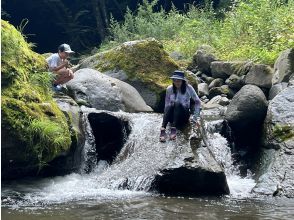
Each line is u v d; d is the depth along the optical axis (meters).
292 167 6.18
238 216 4.59
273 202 5.31
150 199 5.30
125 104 8.95
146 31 17.84
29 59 6.51
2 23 6.28
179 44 15.49
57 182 6.12
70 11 23.97
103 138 7.46
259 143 7.44
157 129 7.10
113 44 18.59
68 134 6.19
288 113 7.04
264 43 11.81
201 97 10.84
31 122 5.61
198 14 17.86
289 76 8.80
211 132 7.68
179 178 5.72
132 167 6.25
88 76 9.01
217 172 5.73
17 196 5.30
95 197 5.35
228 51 12.92
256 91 7.68
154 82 9.80
